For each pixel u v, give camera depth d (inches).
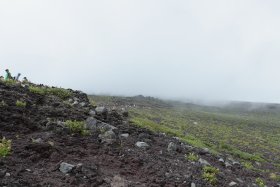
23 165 644.7
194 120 5285.4
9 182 575.5
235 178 971.3
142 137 1004.6
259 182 1060.5
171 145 1002.1
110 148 806.5
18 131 765.9
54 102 1012.5
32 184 589.0
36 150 697.0
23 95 963.3
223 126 5039.4
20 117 805.2
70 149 746.2
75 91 1250.0
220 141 3056.1
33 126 800.3
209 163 1023.6
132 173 731.4
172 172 795.4
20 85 1060.5
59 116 909.8
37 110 898.7
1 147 656.4
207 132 3705.7
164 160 863.7
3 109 824.9
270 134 4869.6
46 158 692.1
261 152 2866.6
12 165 633.6
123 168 740.7
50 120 864.3
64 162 671.8
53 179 624.1
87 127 885.2
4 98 891.4
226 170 1059.3
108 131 883.4
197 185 767.1
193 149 1138.7
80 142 796.6
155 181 719.1
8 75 1279.5
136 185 678.5
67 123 849.5
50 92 1123.9
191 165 898.7
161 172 773.9
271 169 1729.8
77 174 652.7
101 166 720.3
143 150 886.4
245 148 2960.1
